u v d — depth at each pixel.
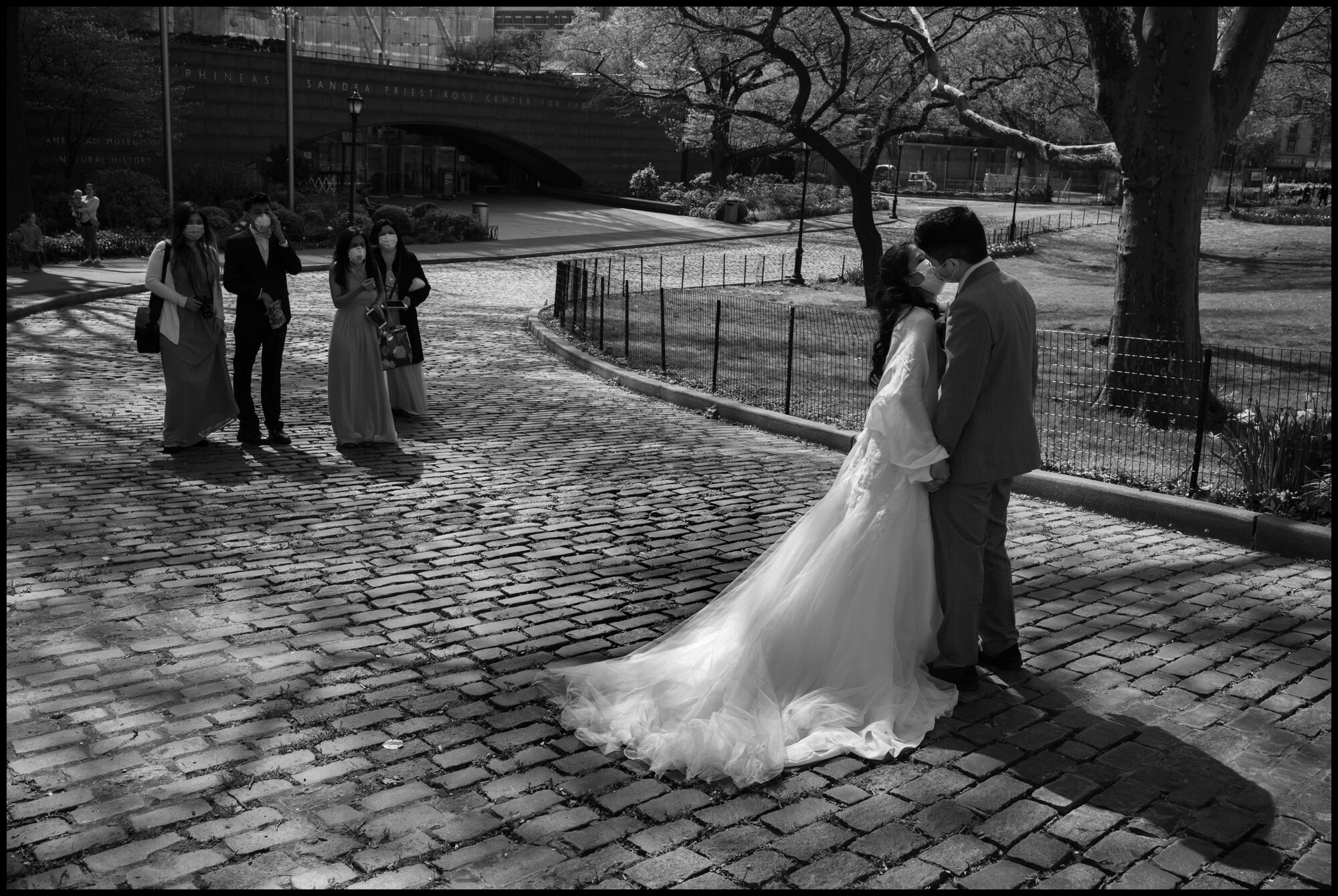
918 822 3.54
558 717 4.27
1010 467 4.45
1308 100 32.78
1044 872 3.27
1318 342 18.89
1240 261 35.78
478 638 5.12
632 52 30.47
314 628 5.17
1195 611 5.70
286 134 46.16
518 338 17.92
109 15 37.81
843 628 4.40
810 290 29.61
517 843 3.36
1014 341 4.39
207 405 8.91
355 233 9.05
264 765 3.82
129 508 7.12
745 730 3.99
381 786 3.69
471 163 60.09
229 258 8.88
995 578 4.76
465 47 61.03
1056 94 24.06
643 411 11.89
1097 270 35.56
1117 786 3.81
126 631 5.04
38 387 11.23
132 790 3.62
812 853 3.34
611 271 32.69
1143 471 8.59
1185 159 11.11
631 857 3.29
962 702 4.52
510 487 8.09
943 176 81.19
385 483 8.06
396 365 9.57
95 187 33.84
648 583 5.99
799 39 23.86
